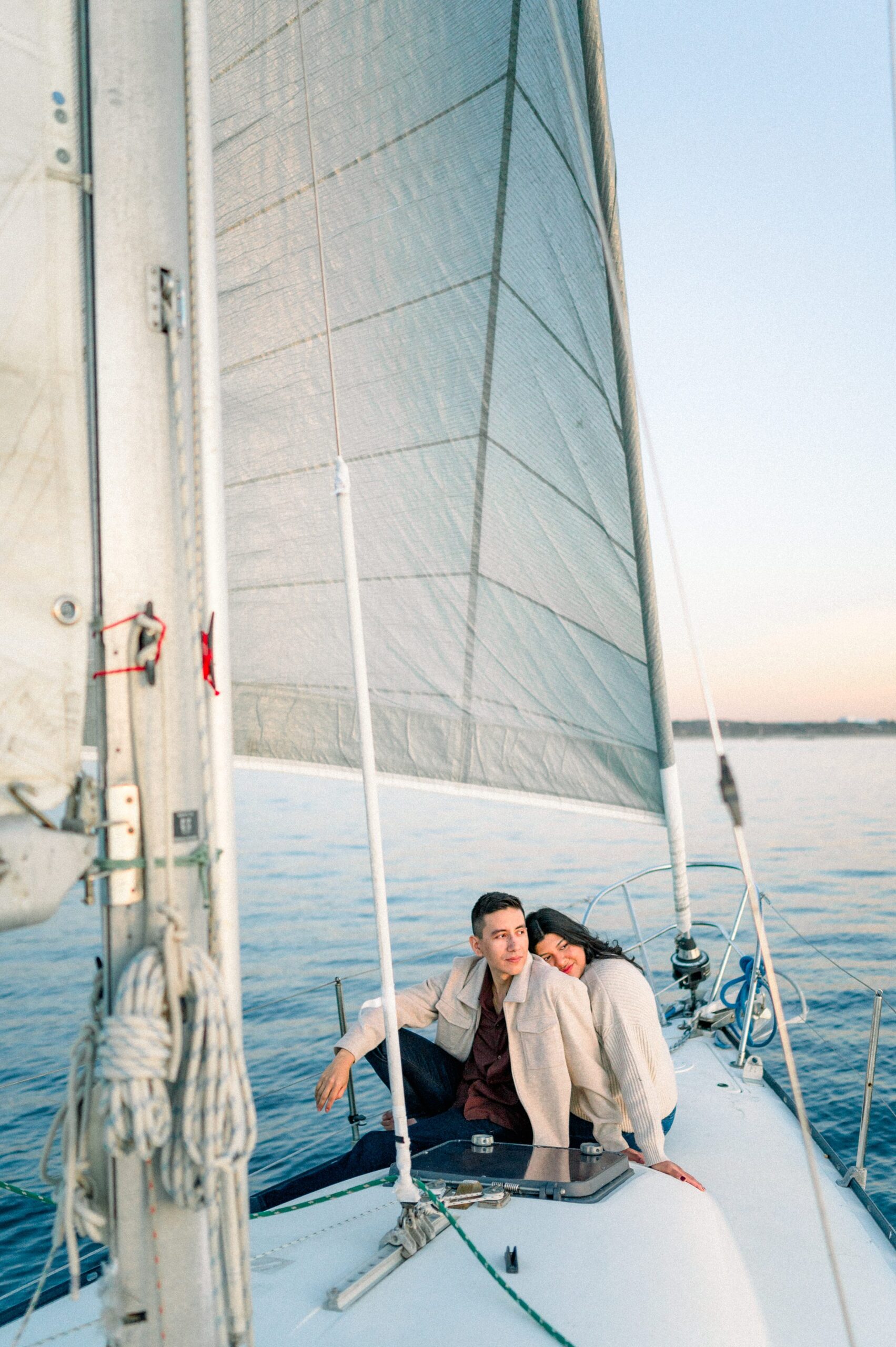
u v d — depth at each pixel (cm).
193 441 127
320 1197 221
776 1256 240
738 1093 344
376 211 354
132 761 116
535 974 267
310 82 347
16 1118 566
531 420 356
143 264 118
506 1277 179
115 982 116
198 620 121
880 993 321
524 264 344
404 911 1530
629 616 367
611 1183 221
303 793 4084
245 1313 121
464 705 386
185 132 124
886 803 3459
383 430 369
